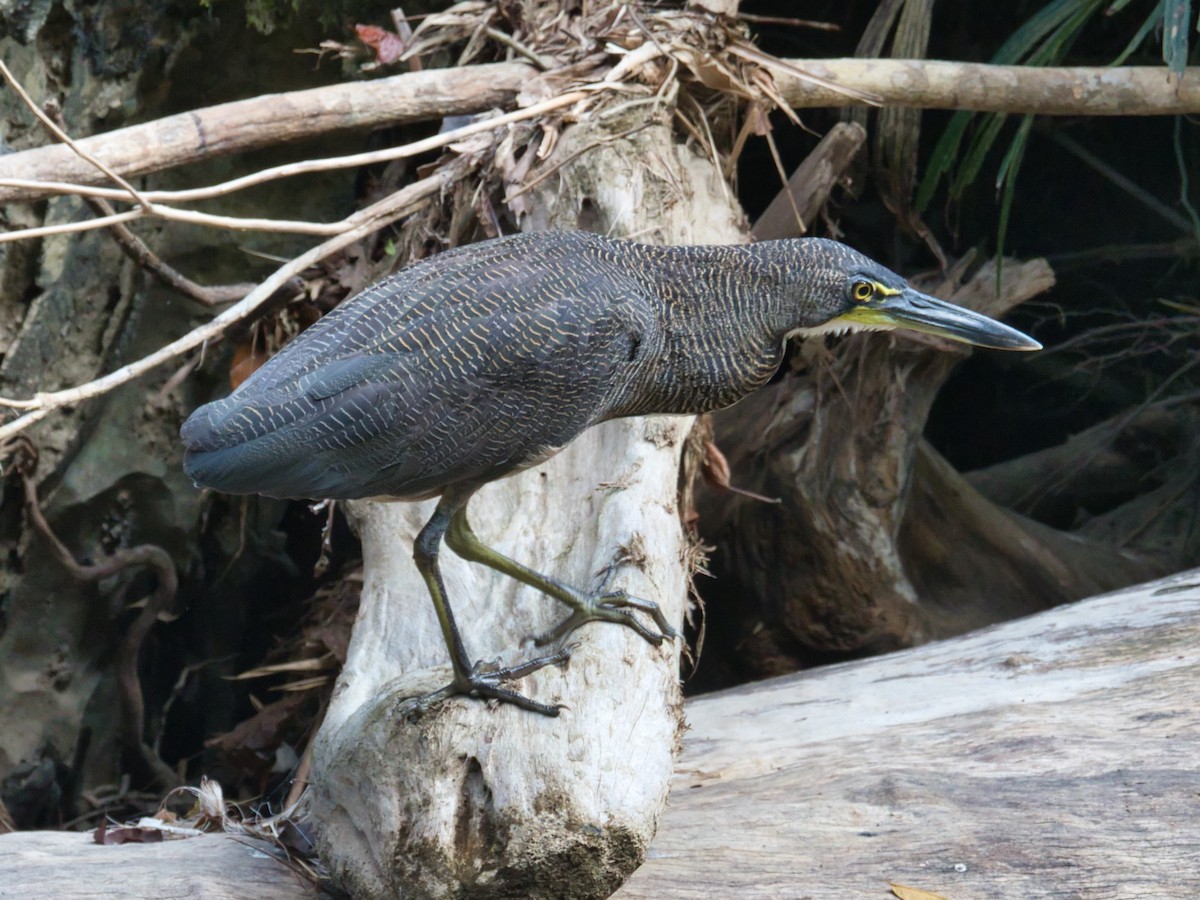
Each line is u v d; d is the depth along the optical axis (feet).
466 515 17.39
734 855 15.47
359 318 15.02
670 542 17.88
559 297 15.24
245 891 15.06
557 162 22.08
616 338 15.46
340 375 14.46
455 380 14.69
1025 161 37.96
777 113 35.27
